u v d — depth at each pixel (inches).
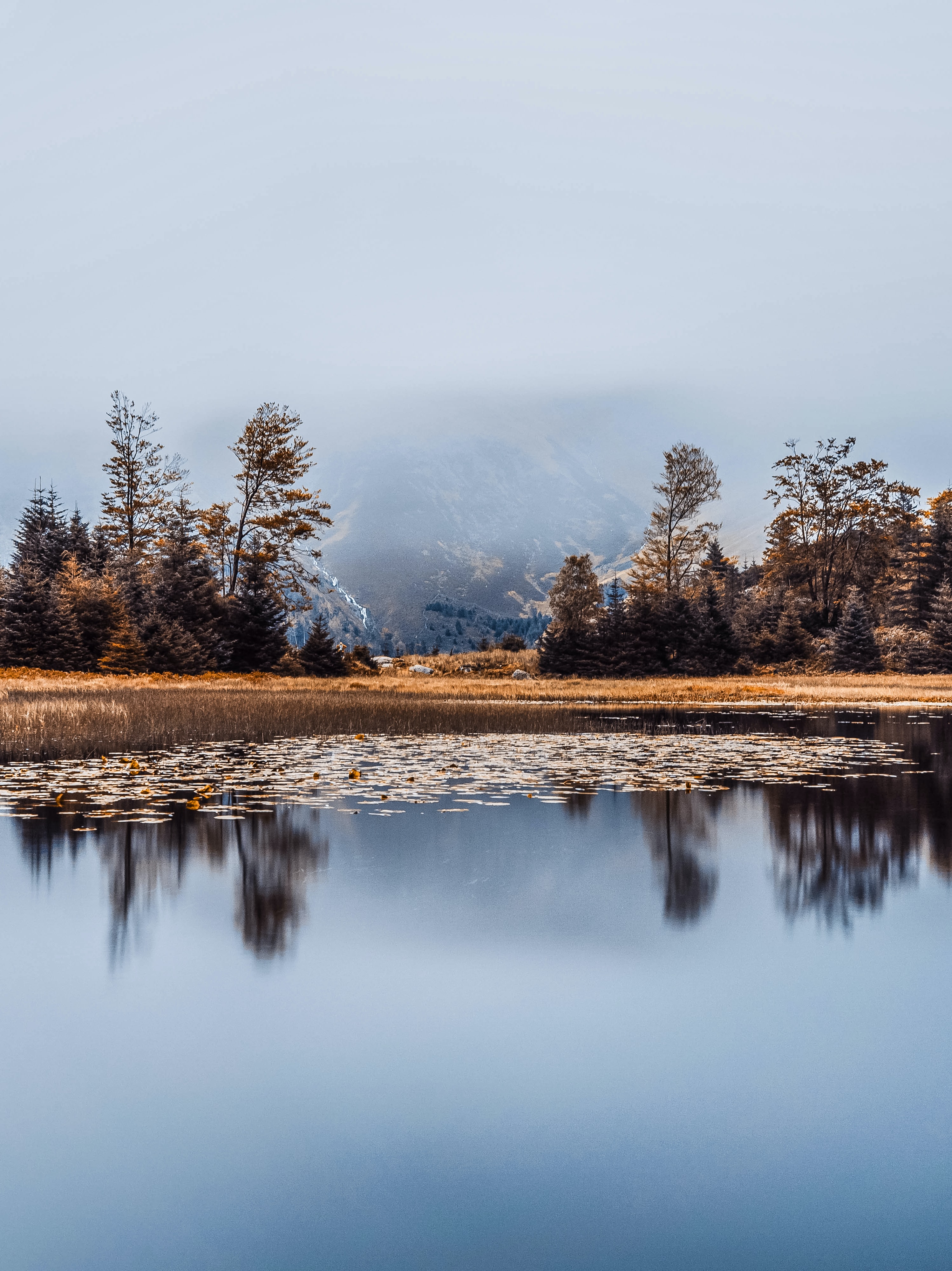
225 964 212.4
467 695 1341.0
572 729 840.3
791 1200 128.1
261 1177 133.3
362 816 390.6
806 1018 184.1
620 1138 143.0
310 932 235.6
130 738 668.7
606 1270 114.8
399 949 222.5
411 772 524.7
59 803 413.4
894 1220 124.6
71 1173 133.7
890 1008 189.3
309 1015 185.2
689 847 333.7
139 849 326.6
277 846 331.6
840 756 631.2
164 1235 120.6
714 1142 141.4
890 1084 159.0
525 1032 177.3
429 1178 132.4
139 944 225.1
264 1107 150.7
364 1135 143.7
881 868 305.1
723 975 207.2
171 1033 176.6
